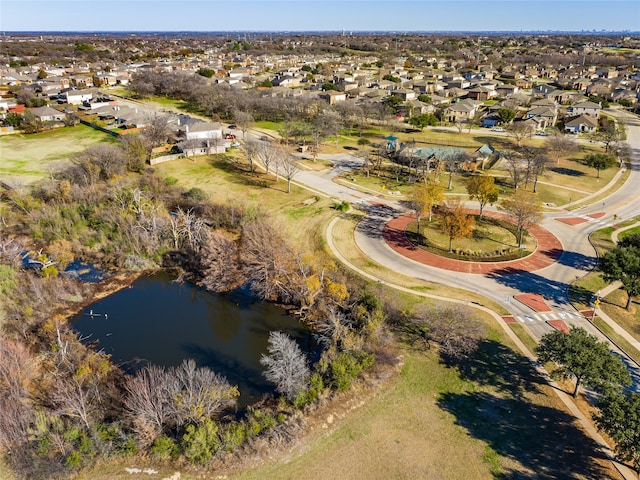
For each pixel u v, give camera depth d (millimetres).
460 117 162875
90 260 72438
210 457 38281
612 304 59906
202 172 105312
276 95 175375
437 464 38500
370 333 51375
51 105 168250
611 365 41062
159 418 40188
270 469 38000
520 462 38562
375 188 99250
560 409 43781
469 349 49344
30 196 84438
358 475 37562
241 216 80125
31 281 61719
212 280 65250
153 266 71438
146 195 89125
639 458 35469
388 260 70750
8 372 44188
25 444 37969
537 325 55812
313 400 43938
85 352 51688
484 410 43844
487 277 66250
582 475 37281
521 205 73625
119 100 186250
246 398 46062
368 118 155500
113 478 37219
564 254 72500
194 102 179500
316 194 95125
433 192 77375
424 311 55469
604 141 129750
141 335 56094
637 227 81375
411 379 47594
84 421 39812
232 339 55594
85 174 94188
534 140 136500
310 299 58094
